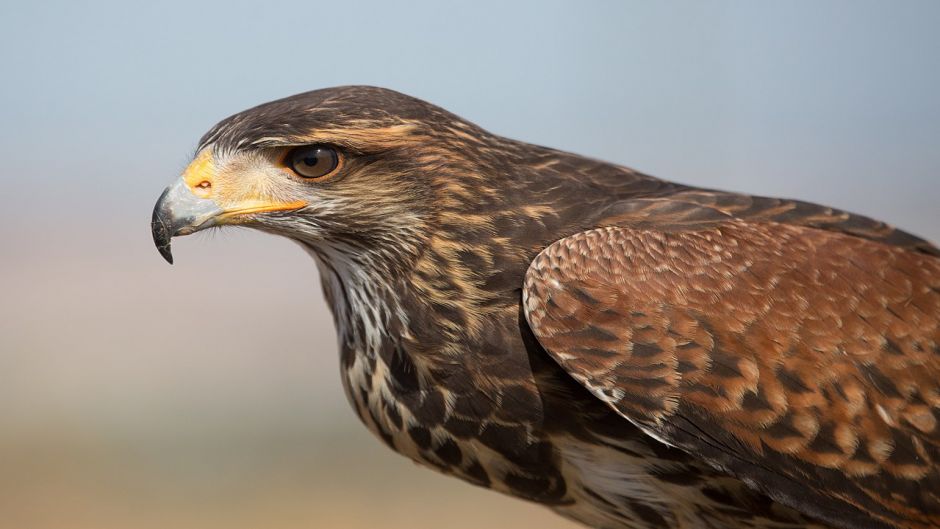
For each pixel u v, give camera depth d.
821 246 11.23
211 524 25.23
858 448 10.64
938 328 11.02
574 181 11.83
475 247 11.24
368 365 11.70
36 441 29.64
